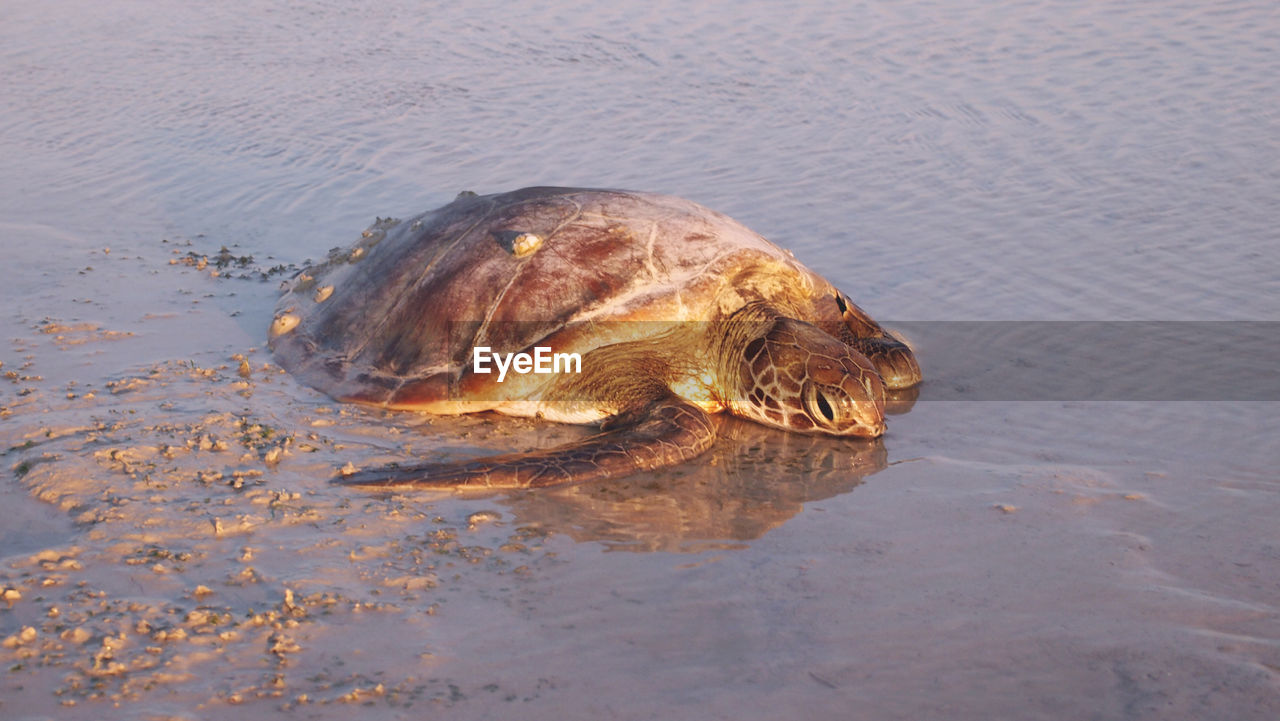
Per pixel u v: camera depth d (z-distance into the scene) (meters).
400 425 6.51
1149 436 6.18
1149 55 15.09
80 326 7.89
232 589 4.58
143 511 5.21
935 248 9.41
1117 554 4.94
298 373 7.16
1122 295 8.30
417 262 7.23
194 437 6.09
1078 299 8.27
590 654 4.18
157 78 15.39
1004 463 5.94
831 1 18.59
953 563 4.89
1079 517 5.30
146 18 18.72
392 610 4.46
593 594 4.64
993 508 5.42
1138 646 4.23
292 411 6.61
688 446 6.03
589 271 6.63
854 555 4.99
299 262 9.40
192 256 9.50
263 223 10.41
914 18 17.44
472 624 4.38
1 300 8.41
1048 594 4.62
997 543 5.07
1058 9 17.58
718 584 4.73
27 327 7.88
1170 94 13.50
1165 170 11.13
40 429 6.12
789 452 6.23
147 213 10.64
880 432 6.29
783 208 10.48
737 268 6.76
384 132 13.05
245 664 4.07
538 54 16.25
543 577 4.78
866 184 11.08
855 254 9.34
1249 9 16.98
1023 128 12.61
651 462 5.88
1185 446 6.04
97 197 11.05
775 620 4.44
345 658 4.12
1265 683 3.96
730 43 16.50
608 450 5.86
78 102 14.32
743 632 4.35
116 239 9.94
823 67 15.21
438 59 16.16
